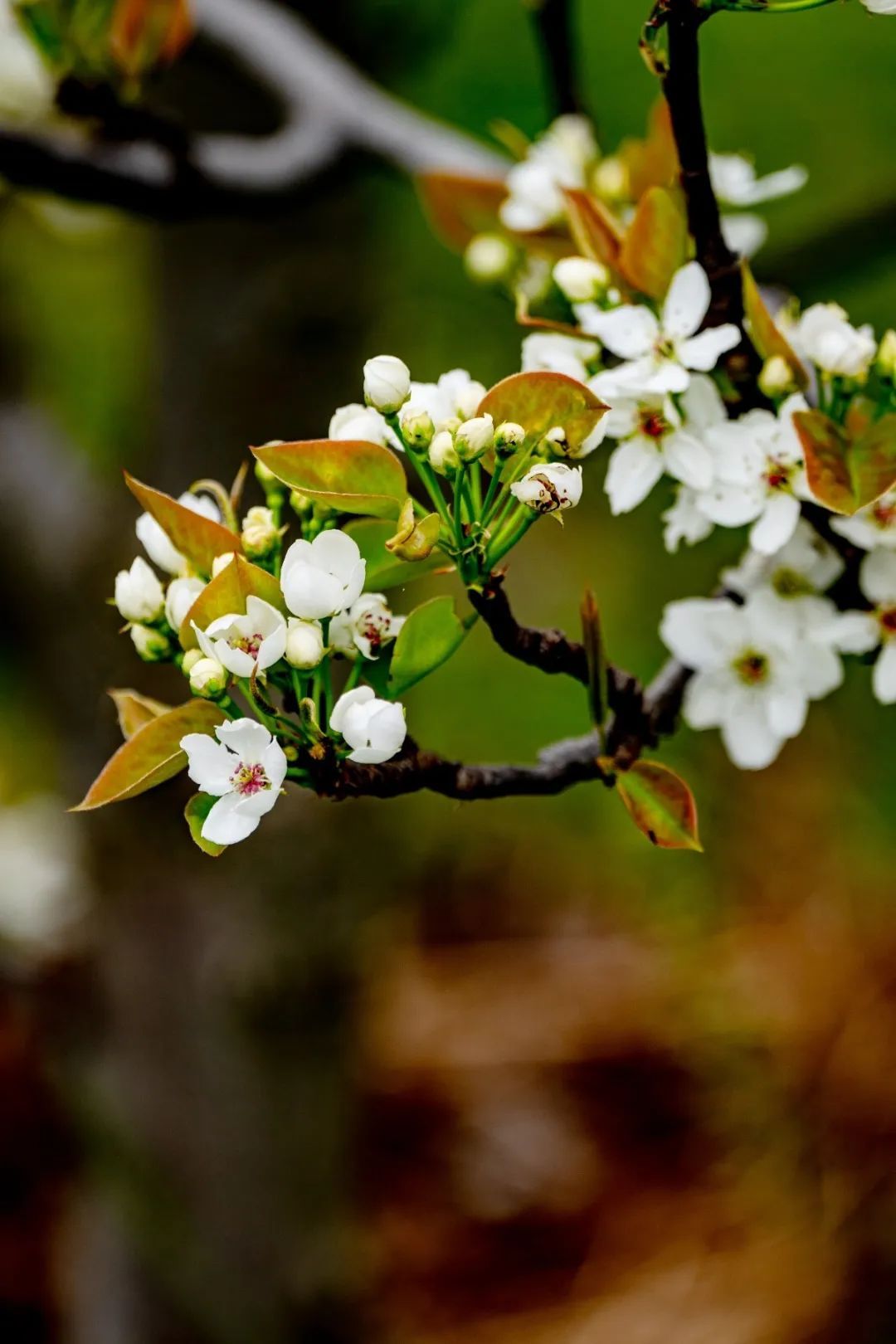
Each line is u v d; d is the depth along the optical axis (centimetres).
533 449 128
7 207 201
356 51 204
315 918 228
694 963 414
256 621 126
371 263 209
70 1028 257
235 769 126
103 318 294
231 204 155
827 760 394
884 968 365
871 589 133
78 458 217
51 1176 370
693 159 130
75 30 145
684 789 131
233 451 205
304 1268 255
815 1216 337
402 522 126
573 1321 336
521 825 470
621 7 280
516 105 277
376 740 126
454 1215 369
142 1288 260
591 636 131
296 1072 240
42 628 217
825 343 131
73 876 280
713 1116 377
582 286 134
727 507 131
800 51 281
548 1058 419
